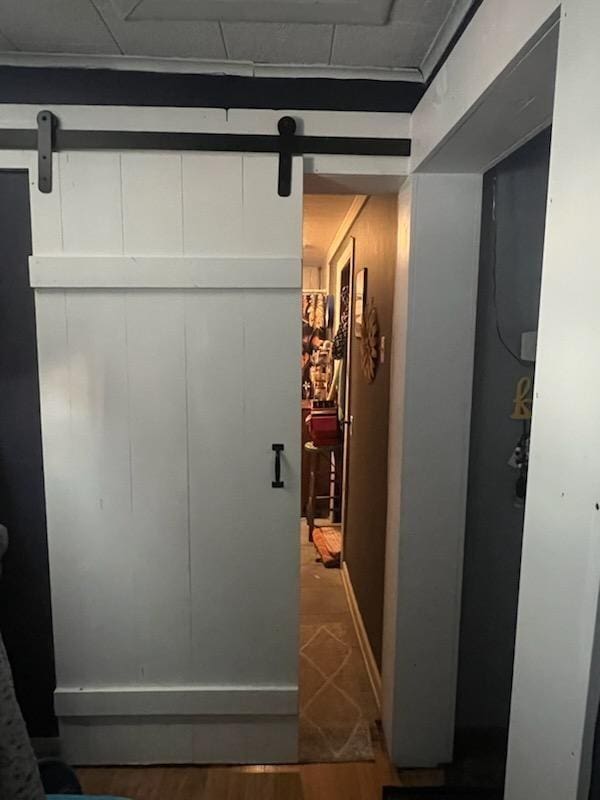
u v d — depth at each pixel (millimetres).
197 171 1549
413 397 1638
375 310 2283
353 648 2496
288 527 1694
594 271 662
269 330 1609
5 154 1532
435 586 1713
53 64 1504
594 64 665
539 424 797
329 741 1899
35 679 1770
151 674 1746
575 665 703
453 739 1791
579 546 693
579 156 698
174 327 1600
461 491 1676
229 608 1725
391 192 1789
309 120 1565
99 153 1534
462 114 1162
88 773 1755
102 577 1696
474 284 1600
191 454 1653
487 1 1026
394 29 1319
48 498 1656
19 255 1599
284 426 1650
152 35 1370
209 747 1788
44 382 1611
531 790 812
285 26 1313
